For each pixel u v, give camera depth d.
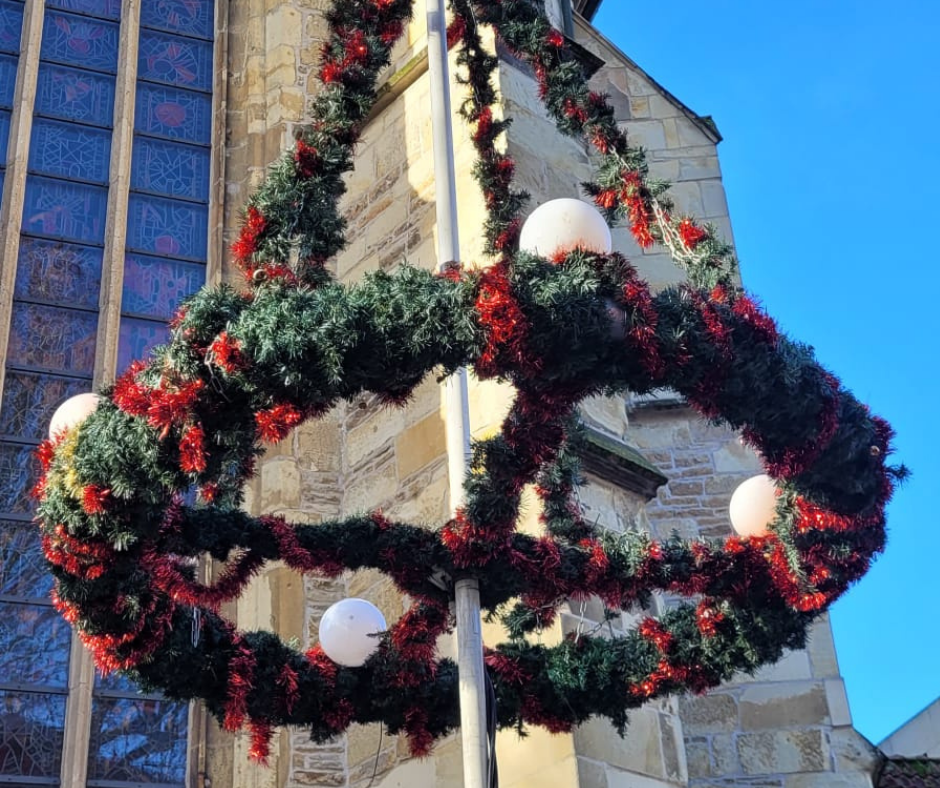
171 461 7.07
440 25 9.55
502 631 10.06
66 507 7.14
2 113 14.46
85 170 14.41
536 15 9.11
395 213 13.61
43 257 13.73
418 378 7.31
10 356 13.08
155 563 7.67
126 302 13.73
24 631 11.76
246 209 7.97
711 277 7.86
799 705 11.90
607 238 7.51
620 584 8.33
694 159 14.87
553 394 7.50
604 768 9.48
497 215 9.74
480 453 7.82
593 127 8.62
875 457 8.03
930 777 11.77
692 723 11.88
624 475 11.06
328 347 6.93
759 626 8.44
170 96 15.18
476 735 7.69
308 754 11.47
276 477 12.65
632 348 7.34
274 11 15.54
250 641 8.23
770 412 7.75
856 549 8.21
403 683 8.34
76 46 15.09
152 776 11.51
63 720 11.50
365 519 8.21
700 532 12.73
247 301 7.28
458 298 7.11
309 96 15.09
